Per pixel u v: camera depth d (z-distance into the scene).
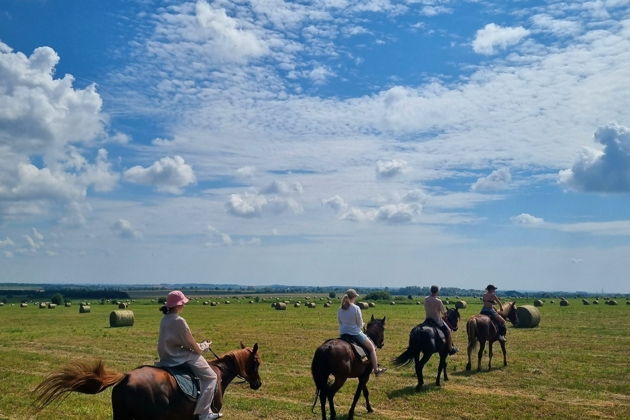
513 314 22.06
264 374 18.84
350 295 12.96
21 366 20.98
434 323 16.55
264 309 66.62
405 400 14.80
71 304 89.44
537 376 18.23
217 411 9.15
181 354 8.58
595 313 51.53
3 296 141.75
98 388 7.58
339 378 12.11
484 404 14.26
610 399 14.98
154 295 171.88
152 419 7.70
